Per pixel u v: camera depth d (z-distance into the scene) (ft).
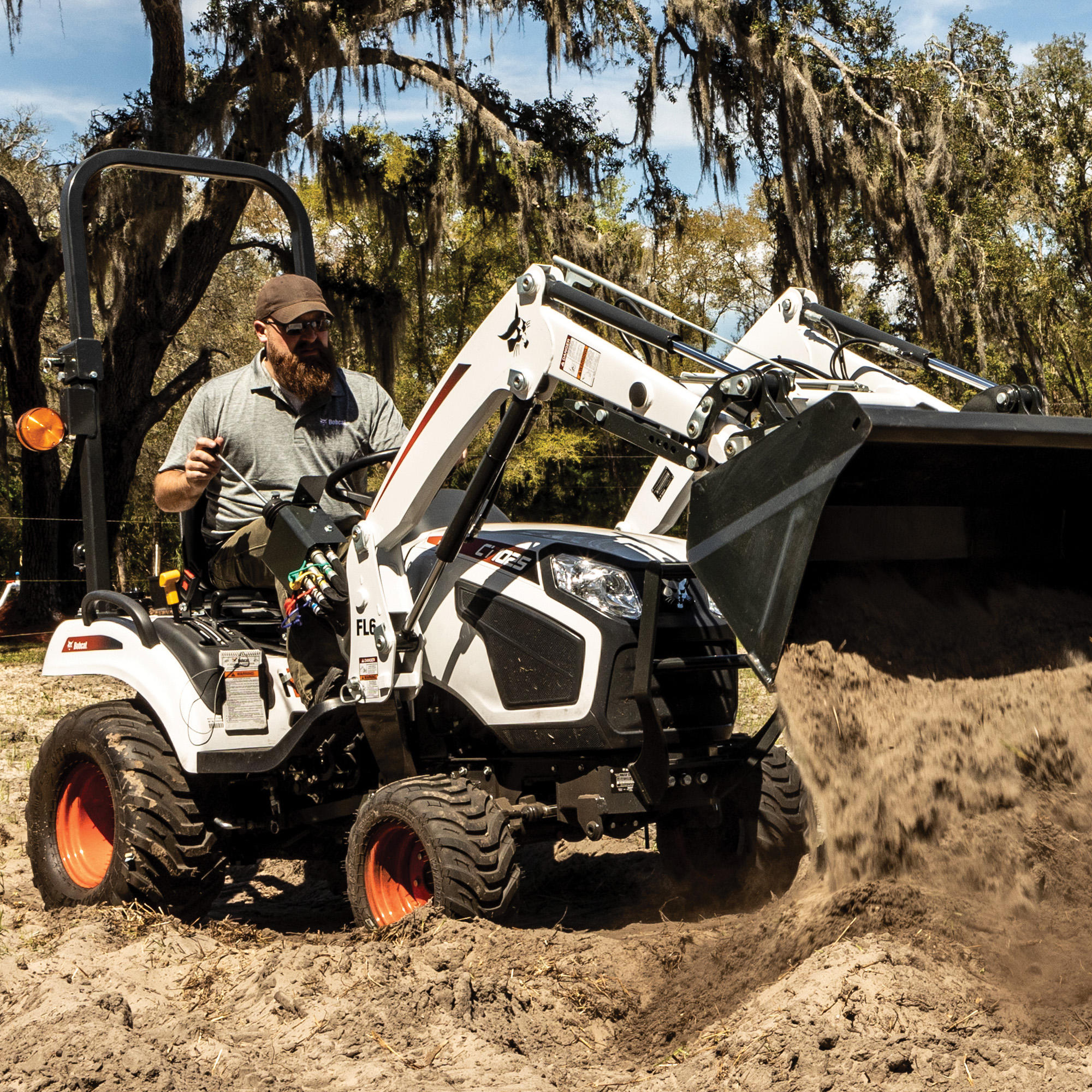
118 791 13.73
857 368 14.24
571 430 92.22
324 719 12.69
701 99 61.82
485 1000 10.38
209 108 57.98
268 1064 9.39
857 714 10.32
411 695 12.75
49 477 67.26
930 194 65.36
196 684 13.52
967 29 72.69
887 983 9.11
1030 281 75.20
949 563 12.24
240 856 14.57
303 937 13.24
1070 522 13.01
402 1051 9.59
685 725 12.42
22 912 14.84
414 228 71.15
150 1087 8.88
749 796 13.87
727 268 122.52
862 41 66.80
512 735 12.52
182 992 11.35
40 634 62.49
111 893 13.89
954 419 9.90
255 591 14.73
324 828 14.29
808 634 10.59
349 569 12.78
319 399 14.51
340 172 65.92
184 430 14.52
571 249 65.05
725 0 61.11
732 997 10.02
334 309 67.67
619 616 12.17
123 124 60.59
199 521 15.10
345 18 58.54
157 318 64.64
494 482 12.15
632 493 94.27
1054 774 11.20
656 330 11.07
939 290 64.49
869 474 10.93
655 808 12.28
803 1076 8.20
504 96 68.85
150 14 57.16
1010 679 11.51
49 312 84.38
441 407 12.38
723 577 9.84
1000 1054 8.33
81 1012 10.20
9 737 29.09
